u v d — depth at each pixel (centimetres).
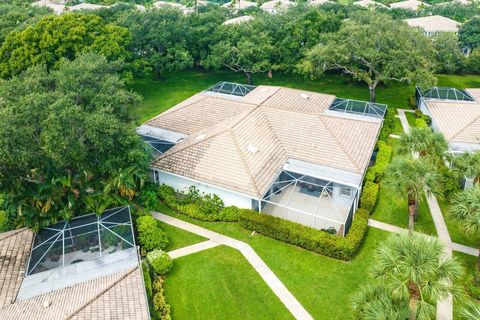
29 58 4797
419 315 1734
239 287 2577
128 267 2458
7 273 2439
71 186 2895
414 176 2548
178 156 3500
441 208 3303
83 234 2733
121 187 3003
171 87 6138
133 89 6041
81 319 1991
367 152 3556
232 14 9725
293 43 5716
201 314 2397
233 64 5672
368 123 4016
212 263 2773
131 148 3041
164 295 2525
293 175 3306
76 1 11162
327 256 2806
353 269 2683
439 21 7706
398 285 1792
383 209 3297
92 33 5084
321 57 5072
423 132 2964
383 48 4950
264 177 3206
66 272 2445
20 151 2475
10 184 2730
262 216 3031
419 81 4731
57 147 2531
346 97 5719
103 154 2994
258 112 4112
